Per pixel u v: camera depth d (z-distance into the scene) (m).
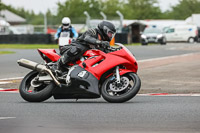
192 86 37.81
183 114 23.27
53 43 141.25
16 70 52.97
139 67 56.19
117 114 23.33
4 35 147.62
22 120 21.81
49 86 27.69
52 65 28.14
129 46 127.81
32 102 28.14
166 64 60.53
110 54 27.19
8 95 32.22
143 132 18.97
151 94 32.97
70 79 27.00
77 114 23.41
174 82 40.75
